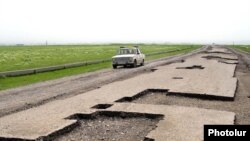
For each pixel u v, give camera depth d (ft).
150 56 177.27
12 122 31.17
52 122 30.66
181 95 47.06
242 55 175.83
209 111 35.04
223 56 159.22
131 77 73.56
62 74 83.15
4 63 123.34
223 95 44.70
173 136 25.85
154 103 41.60
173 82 59.36
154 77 68.69
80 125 31.45
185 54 195.83
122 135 27.99
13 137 26.12
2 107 39.78
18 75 80.18
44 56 179.11
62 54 203.92
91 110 35.50
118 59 102.22
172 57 162.81
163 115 33.47
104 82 64.03
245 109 38.22
